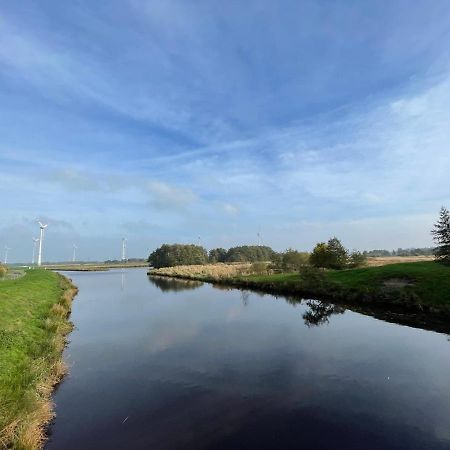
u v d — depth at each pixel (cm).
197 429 1062
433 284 3106
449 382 1395
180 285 5759
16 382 1217
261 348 1880
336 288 3706
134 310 3128
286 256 6756
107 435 1027
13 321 1919
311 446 970
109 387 1374
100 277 8488
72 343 1998
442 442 985
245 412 1170
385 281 3525
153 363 1653
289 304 3331
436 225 3744
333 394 1301
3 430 923
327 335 2123
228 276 6197
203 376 1485
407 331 2178
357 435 1026
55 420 1117
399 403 1223
